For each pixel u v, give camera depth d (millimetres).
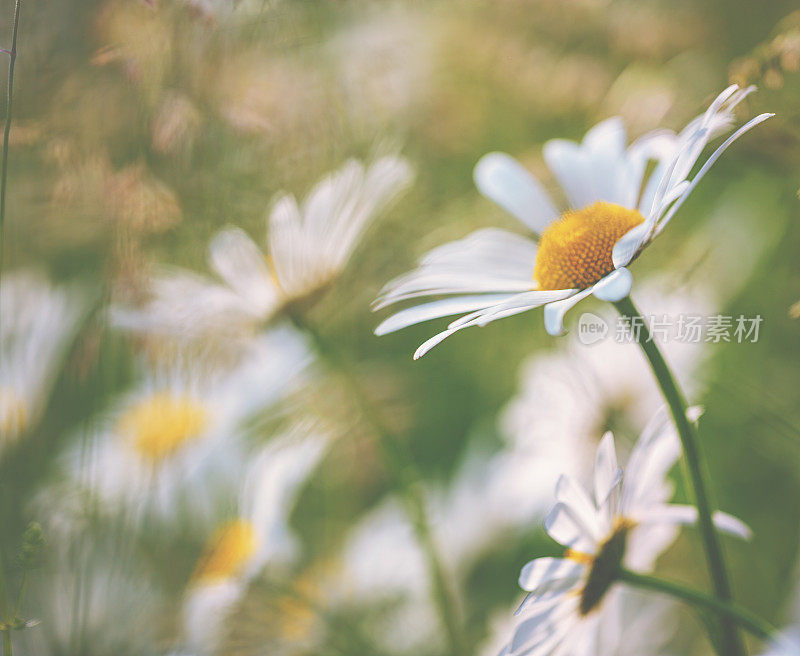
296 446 396
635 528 330
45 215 389
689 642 374
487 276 341
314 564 397
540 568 322
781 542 387
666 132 348
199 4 367
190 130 368
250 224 378
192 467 399
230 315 376
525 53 398
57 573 384
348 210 376
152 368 387
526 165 381
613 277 320
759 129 357
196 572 389
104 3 371
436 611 379
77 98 371
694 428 328
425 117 392
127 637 380
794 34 331
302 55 381
